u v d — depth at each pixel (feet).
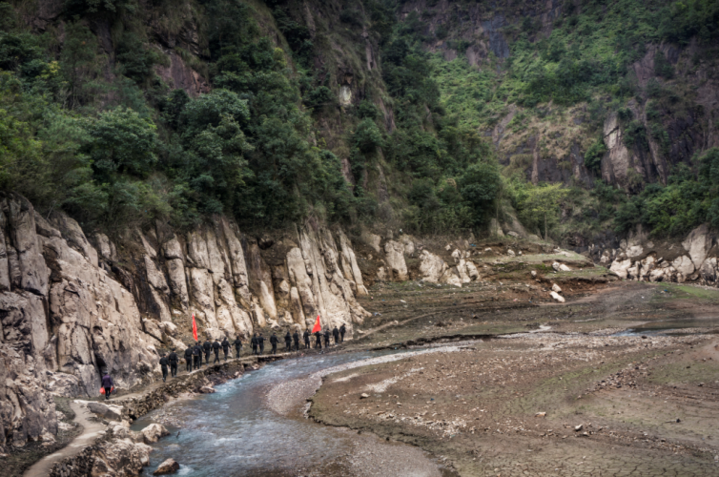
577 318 163.12
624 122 418.51
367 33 277.03
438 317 169.37
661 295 189.37
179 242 123.34
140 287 104.68
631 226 372.38
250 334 127.44
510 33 557.33
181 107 148.77
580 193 415.85
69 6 139.03
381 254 214.69
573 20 533.55
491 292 197.88
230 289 129.90
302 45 228.02
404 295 192.24
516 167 440.04
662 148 407.03
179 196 126.93
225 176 141.90
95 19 141.90
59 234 78.54
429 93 310.86
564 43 520.83
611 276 214.90
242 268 137.69
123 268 100.32
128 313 91.50
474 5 574.97
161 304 108.06
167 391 80.43
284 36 227.81
